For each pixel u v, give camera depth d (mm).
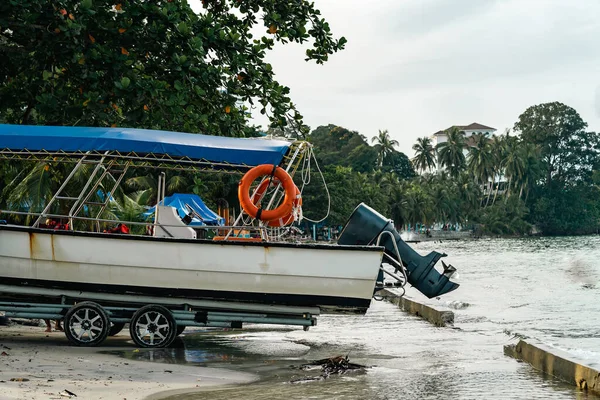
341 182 82250
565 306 21516
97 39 14484
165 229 11898
